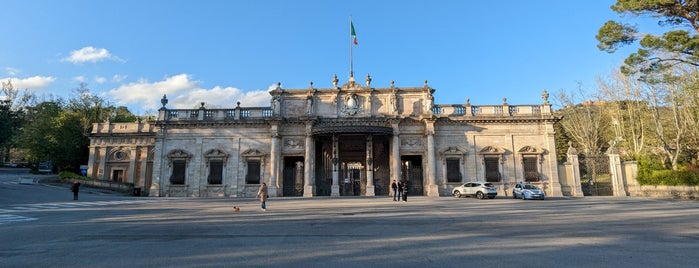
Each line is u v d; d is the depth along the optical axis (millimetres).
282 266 8117
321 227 14578
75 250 9945
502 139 43062
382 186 44719
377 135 42281
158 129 44594
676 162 41219
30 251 9828
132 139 51688
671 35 25453
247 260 8688
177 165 43812
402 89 43688
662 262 8383
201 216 19094
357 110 43531
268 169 42969
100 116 70375
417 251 9711
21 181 45688
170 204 28453
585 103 58781
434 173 41500
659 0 25250
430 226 14828
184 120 44031
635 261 8484
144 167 50719
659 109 46156
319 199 34781
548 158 42281
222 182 43062
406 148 43094
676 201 30656
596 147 55094
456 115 43219
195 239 11719
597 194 41031
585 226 14812
